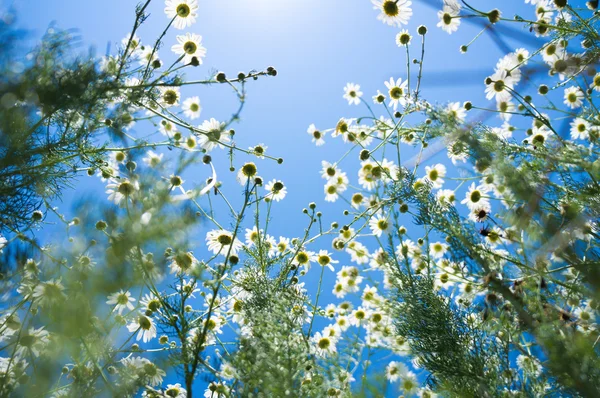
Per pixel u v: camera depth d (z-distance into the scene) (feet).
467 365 1.05
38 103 0.84
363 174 1.92
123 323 0.80
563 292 0.91
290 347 0.96
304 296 1.38
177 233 0.70
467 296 1.32
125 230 0.63
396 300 1.29
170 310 1.05
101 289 0.59
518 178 0.91
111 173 1.32
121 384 0.77
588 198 0.91
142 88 1.21
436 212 1.17
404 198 1.36
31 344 0.67
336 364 0.96
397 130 1.66
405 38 1.87
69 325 0.59
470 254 1.01
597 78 1.35
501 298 1.03
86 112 1.01
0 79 0.79
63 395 0.72
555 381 0.78
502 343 1.04
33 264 0.63
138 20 1.24
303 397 0.89
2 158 0.83
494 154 0.99
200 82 1.36
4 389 0.66
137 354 1.00
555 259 0.75
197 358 0.97
